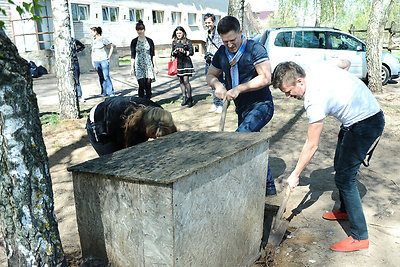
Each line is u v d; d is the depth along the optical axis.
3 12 1.49
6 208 1.66
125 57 18.62
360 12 21.75
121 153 2.01
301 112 6.73
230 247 2.07
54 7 5.95
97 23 16.73
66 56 6.14
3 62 1.50
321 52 9.09
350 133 2.40
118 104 2.52
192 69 7.23
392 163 4.29
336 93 2.29
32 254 1.74
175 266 1.63
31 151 1.66
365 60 9.09
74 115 6.38
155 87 10.14
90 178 1.80
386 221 2.97
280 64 2.32
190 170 1.58
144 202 1.61
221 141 2.12
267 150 2.28
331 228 2.89
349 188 2.49
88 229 1.94
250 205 2.20
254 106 3.04
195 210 1.69
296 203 3.34
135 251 1.75
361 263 2.43
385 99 7.83
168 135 2.36
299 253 2.56
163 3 20.77
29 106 1.64
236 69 2.95
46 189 1.76
